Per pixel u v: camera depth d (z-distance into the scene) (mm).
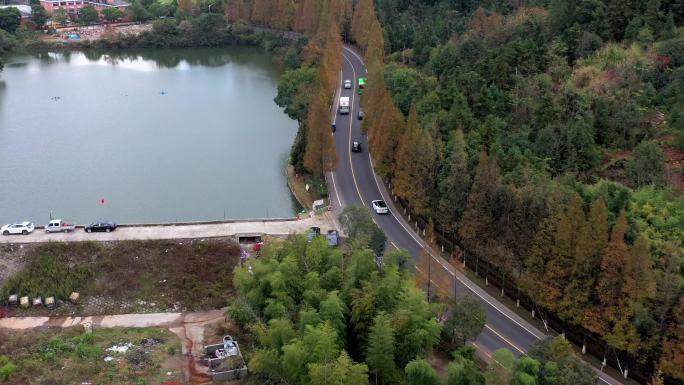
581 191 108125
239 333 103875
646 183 114625
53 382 89562
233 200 155000
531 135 131125
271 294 99938
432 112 143125
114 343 101062
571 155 121625
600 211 89812
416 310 89188
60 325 106812
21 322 107562
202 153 184875
